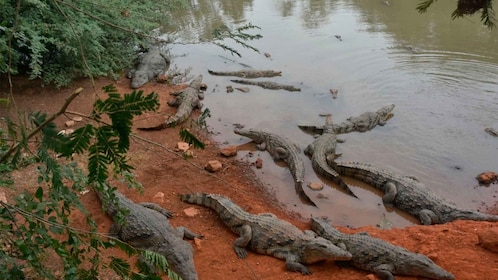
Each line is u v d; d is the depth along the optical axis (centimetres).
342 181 843
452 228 690
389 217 782
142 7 1315
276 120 1081
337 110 1123
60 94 1101
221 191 799
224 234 684
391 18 1714
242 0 1988
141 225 623
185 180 819
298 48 1489
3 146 331
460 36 1527
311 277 598
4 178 443
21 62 1106
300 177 841
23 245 302
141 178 803
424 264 578
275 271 607
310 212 782
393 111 1110
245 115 1100
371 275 596
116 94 209
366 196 836
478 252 612
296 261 618
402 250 606
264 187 842
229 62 1408
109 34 1259
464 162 914
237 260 626
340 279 596
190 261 584
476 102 1130
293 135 1023
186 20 1728
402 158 937
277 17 1778
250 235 650
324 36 1578
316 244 608
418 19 1688
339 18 1744
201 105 1138
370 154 955
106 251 600
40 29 1016
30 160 381
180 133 249
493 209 784
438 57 1378
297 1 1964
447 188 842
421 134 1014
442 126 1039
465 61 1345
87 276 293
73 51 1060
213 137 998
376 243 622
